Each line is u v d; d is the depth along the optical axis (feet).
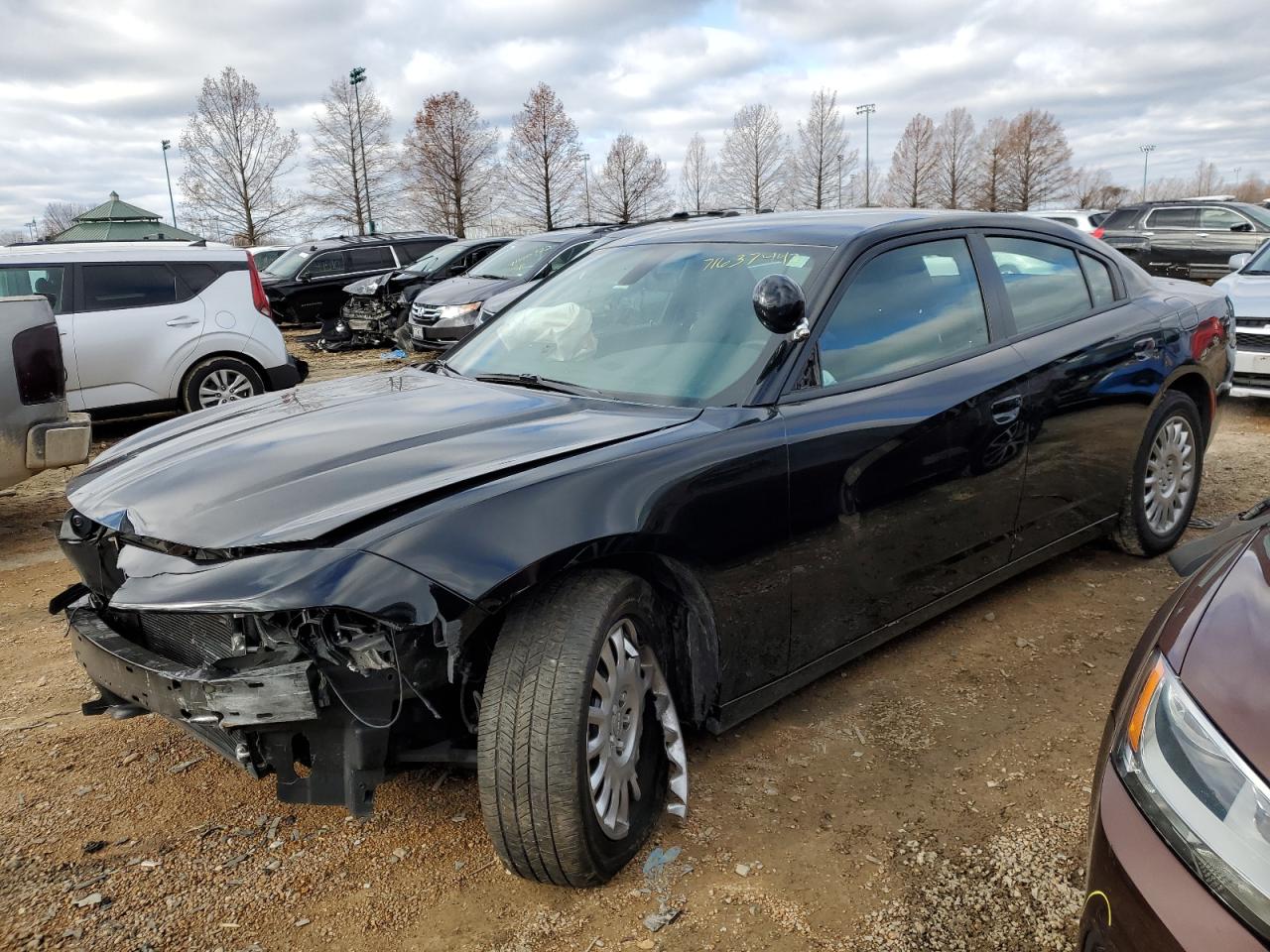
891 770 9.43
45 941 7.34
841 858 8.14
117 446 10.39
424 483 7.49
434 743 7.59
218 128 138.51
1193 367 14.17
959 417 10.58
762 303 9.05
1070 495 12.63
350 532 6.98
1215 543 7.71
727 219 12.59
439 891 7.88
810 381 9.53
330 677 6.87
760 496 8.75
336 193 143.74
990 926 7.36
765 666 9.29
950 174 177.47
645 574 8.39
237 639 7.07
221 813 9.01
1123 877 5.21
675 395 9.53
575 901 7.69
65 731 10.64
